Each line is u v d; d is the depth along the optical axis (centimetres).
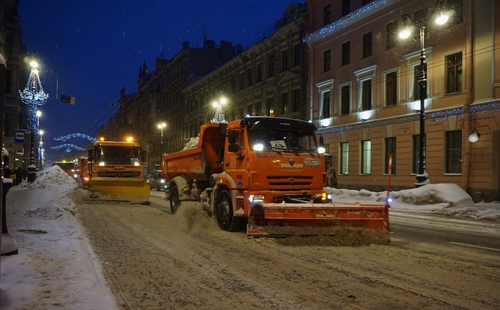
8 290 441
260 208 817
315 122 3173
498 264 652
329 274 575
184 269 597
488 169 1950
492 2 1967
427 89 2297
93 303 411
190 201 1234
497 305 452
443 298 474
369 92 2730
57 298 421
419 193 1802
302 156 951
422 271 595
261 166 904
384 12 2591
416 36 2359
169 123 6481
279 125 966
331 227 821
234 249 746
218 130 1138
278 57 3619
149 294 479
